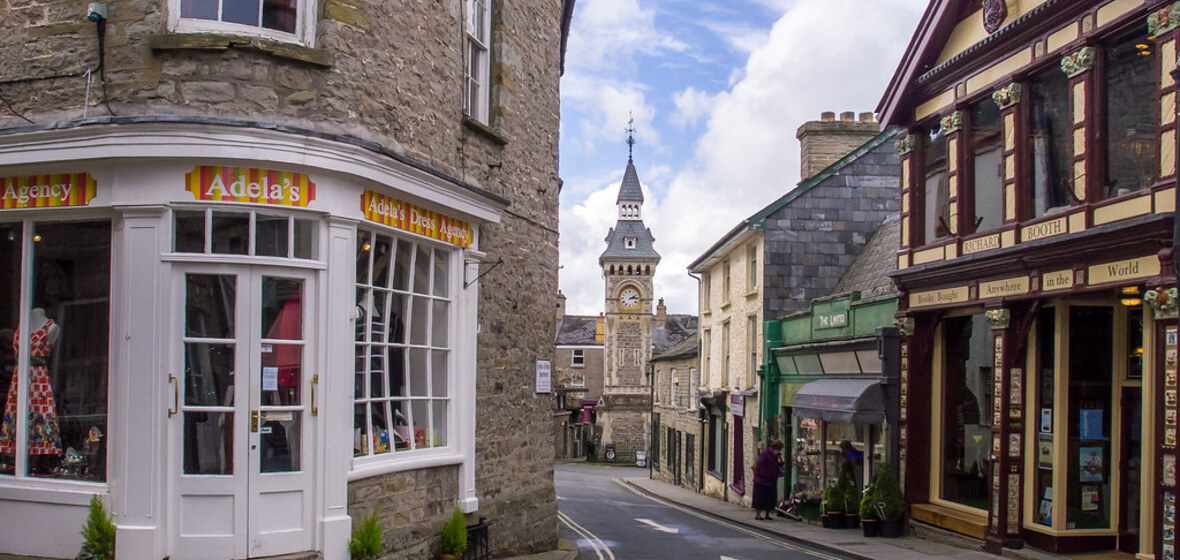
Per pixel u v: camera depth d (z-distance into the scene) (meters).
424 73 10.02
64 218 8.65
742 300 27.50
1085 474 12.71
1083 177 12.03
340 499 8.70
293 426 8.55
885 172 25.58
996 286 13.80
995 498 13.48
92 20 8.38
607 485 40.75
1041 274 12.80
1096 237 11.53
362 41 9.02
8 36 8.71
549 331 13.58
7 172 8.62
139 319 8.21
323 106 8.66
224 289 8.38
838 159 26.98
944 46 15.67
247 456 8.29
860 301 19.11
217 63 8.36
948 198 15.31
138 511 8.14
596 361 88.19
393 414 9.80
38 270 8.84
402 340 9.96
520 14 12.62
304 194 8.51
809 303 24.78
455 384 10.73
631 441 77.06
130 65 8.35
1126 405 12.64
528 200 12.87
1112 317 12.91
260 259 8.35
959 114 14.97
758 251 25.78
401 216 9.66
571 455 77.69
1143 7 10.95
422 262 10.35
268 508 8.37
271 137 8.23
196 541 8.18
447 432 10.67
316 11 8.82
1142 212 10.93
